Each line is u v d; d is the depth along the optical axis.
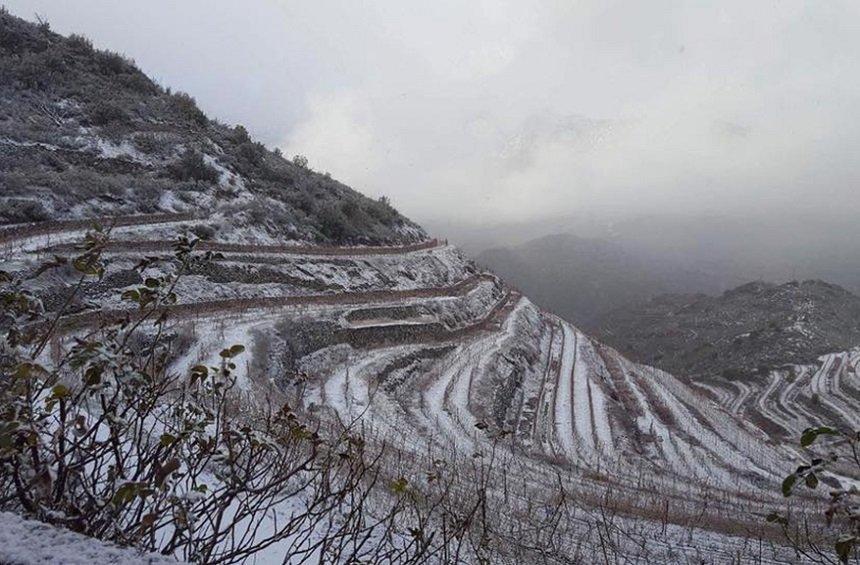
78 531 2.47
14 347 2.68
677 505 13.80
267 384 16.19
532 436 24.75
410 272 41.84
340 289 32.06
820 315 123.62
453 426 20.52
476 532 6.54
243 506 3.73
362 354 26.28
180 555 3.13
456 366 30.64
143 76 41.50
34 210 21.08
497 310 48.44
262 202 34.69
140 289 3.21
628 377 43.19
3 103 29.53
